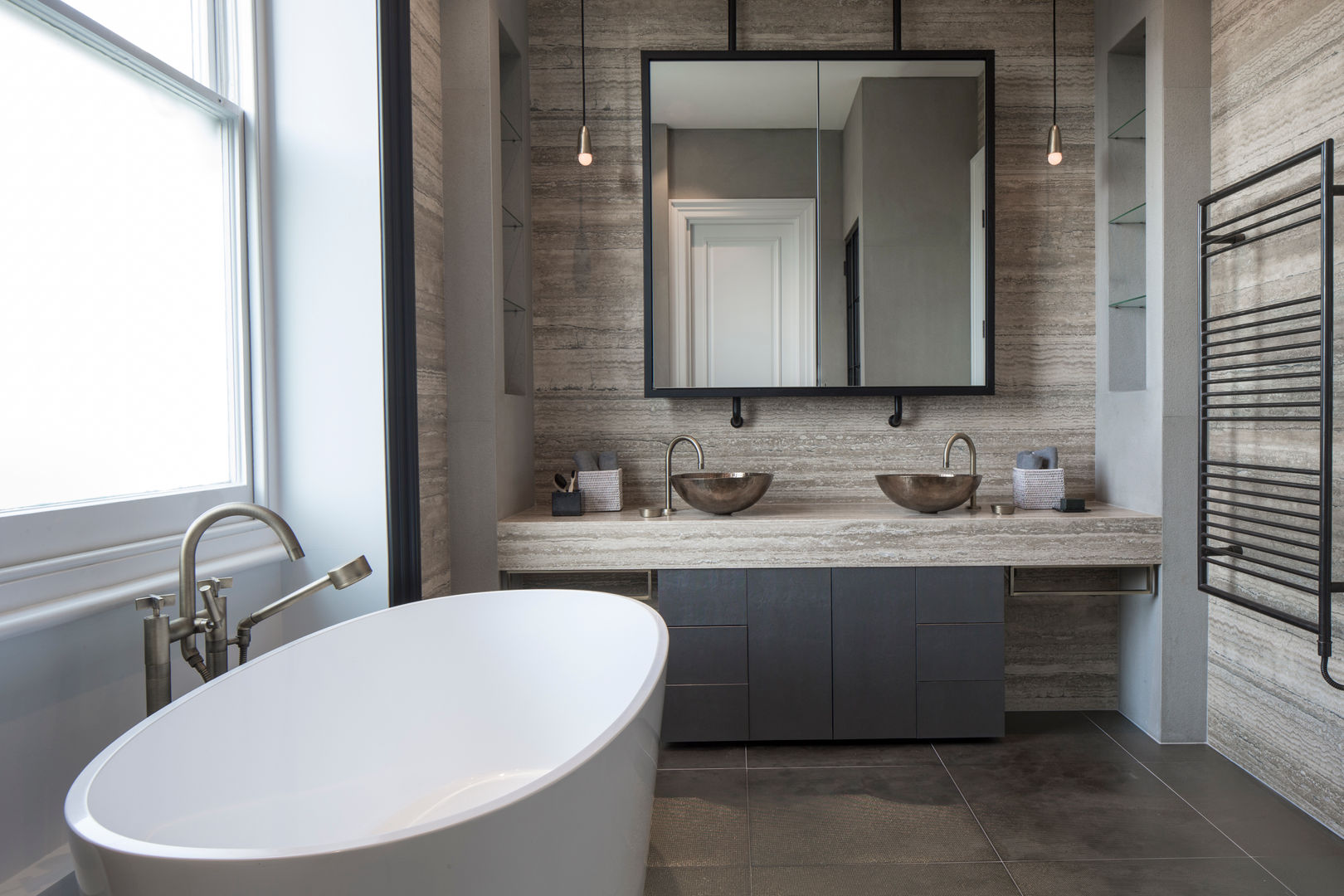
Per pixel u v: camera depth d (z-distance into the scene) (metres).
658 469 2.98
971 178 2.85
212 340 1.82
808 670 2.53
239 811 1.35
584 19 2.94
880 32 2.93
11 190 1.30
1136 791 2.22
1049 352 2.96
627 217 2.95
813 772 2.38
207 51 1.81
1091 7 2.92
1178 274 2.46
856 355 2.87
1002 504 2.70
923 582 2.52
